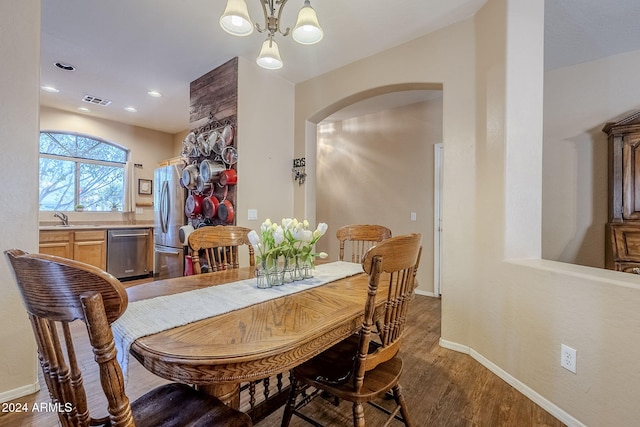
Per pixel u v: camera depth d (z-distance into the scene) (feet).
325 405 5.63
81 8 7.48
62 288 2.07
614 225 8.80
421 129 13.28
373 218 14.69
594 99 9.91
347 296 4.46
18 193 5.69
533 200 6.73
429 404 5.62
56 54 9.72
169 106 14.49
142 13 7.70
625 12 7.63
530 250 6.70
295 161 11.64
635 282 4.46
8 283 5.63
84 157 16.11
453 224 7.91
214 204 10.10
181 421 3.11
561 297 5.29
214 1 7.28
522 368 6.01
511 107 6.61
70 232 13.41
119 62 10.23
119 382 2.19
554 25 8.16
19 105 5.69
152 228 16.22
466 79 7.73
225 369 2.67
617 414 4.42
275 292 4.61
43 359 2.49
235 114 9.86
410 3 7.23
